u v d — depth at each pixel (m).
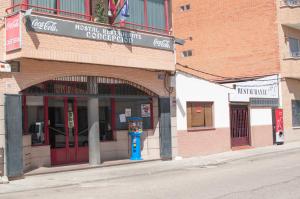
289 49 29.08
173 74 19.97
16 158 14.31
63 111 17.67
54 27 14.78
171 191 11.52
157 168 17.11
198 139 21.36
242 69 29.67
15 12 14.05
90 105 17.16
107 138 19.31
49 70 15.34
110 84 17.67
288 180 12.58
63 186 13.37
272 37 28.36
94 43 15.99
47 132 16.97
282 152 22.48
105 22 17.12
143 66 17.78
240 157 20.53
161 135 19.42
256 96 25.62
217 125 22.66
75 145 18.00
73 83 16.36
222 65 30.64
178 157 20.11
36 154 16.58
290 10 28.30
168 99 19.83
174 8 32.91
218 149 22.56
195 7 32.06
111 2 16.94
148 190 11.86
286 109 28.27
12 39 14.18
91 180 14.35
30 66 14.82
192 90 21.22
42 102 16.94
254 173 14.58
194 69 29.36
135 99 19.83
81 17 16.38
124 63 17.02
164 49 18.77
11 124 14.22
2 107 14.09
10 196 11.80
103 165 17.28
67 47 15.15
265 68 28.59
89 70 16.53
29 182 13.95
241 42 29.78
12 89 14.38
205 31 31.55
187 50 32.34
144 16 18.70
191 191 11.37
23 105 16.23
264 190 11.05
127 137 19.83
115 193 11.59
